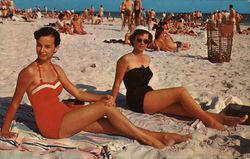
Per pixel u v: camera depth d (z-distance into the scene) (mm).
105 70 6582
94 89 5129
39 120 2857
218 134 3186
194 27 28641
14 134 2869
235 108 3889
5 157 2615
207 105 4316
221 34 8289
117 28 21078
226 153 2725
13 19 26422
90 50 9336
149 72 3879
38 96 2807
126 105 4277
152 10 23203
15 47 9609
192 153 2721
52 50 2762
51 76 2896
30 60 7477
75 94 3119
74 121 2797
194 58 8984
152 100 3633
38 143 2764
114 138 2980
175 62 8094
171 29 19000
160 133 2973
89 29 18828
